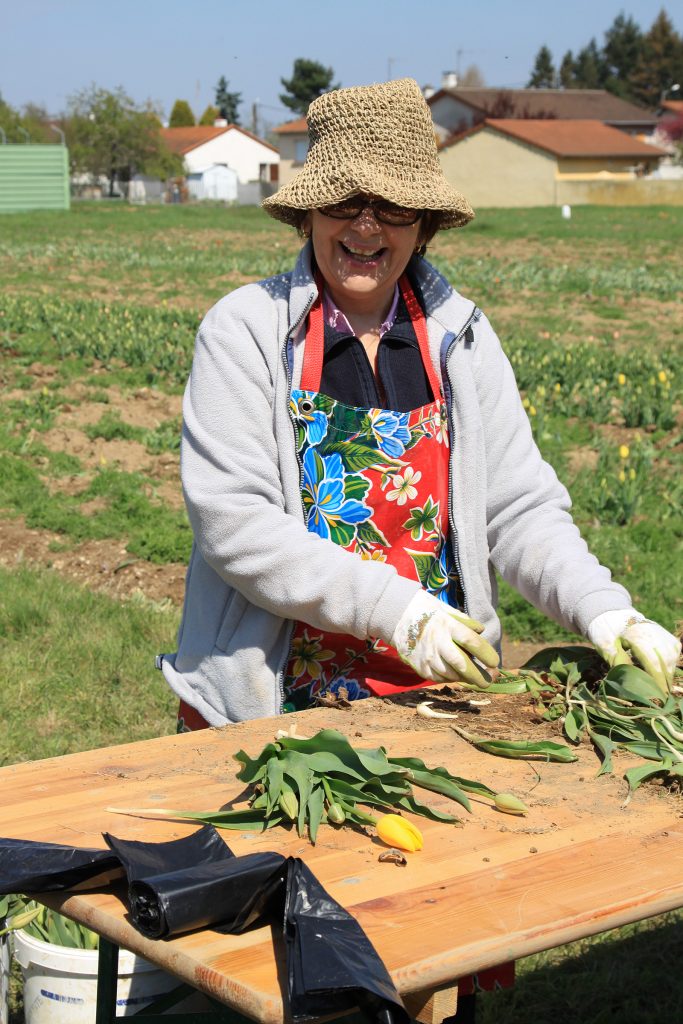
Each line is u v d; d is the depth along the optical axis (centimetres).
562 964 392
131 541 784
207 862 178
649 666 260
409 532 290
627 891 175
